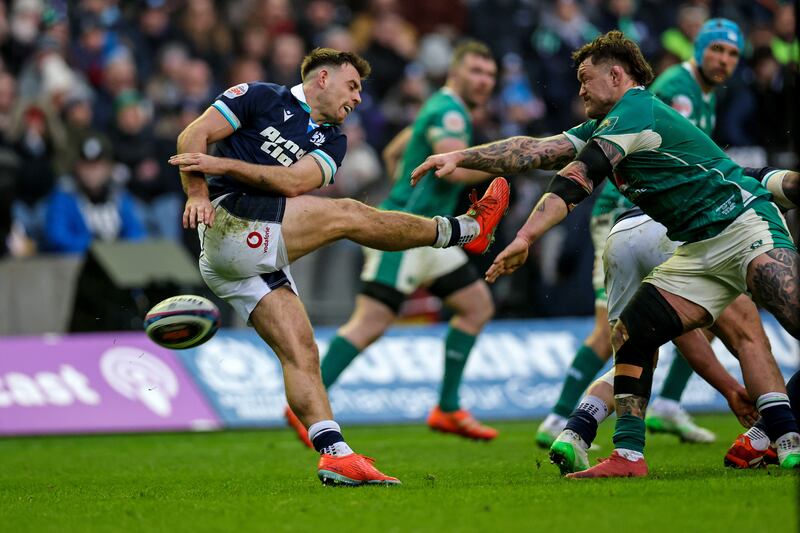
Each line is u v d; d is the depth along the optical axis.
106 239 46.03
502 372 43.75
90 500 20.42
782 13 52.25
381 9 59.69
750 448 22.45
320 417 20.59
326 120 21.25
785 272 20.03
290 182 20.50
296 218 20.56
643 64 20.98
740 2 60.34
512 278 47.69
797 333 20.25
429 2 63.09
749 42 57.28
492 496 18.38
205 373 41.75
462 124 32.66
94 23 57.06
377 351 43.25
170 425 40.56
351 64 21.31
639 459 20.62
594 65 20.95
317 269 47.50
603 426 38.91
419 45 63.03
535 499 17.83
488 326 44.41
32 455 32.59
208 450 33.25
